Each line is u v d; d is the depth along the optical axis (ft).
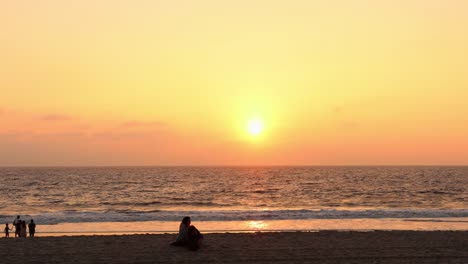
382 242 77.10
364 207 210.79
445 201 248.52
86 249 69.10
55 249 69.21
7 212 190.29
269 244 74.28
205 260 61.52
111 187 378.73
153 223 128.06
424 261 61.31
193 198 270.26
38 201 257.55
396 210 160.56
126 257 63.26
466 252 67.72
